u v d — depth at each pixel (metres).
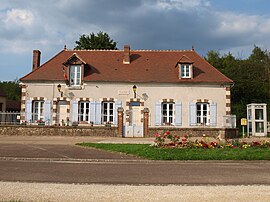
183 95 27.86
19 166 11.17
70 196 6.74
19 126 24.97
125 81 27.80
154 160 12.95
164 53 31.53
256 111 26.55
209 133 24.72
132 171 10.36
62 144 18.30
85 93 27.81
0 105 44.03
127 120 27.50
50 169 10.57
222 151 14.25
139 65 29.70
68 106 27.69
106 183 8.34
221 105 27.84
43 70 28.72
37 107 27.89
